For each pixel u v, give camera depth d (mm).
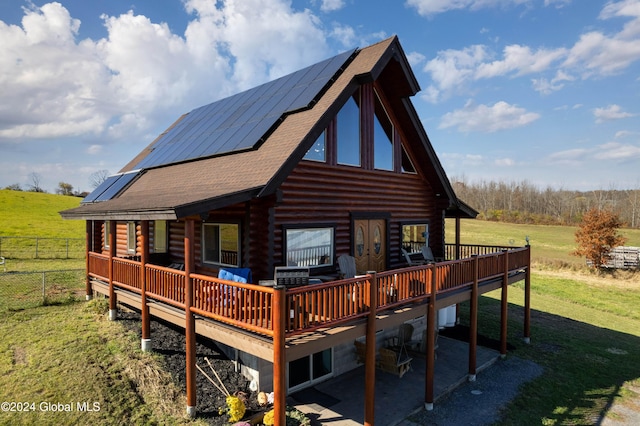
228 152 10469
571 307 19922
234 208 9328
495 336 14172
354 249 11203
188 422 7281
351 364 10773
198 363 9242
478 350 12688
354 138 11383
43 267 19594
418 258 14141
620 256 29828
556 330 15500
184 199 7629
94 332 10398
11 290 14211
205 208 7082
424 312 9039
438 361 11586
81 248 26000
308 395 9125
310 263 9961
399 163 13055
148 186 11914
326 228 10406
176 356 9422
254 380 8562
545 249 39156
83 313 11891
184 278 7879
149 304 9289
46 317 11508
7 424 6750
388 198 12594
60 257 23016
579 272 29469
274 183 7988
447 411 8781
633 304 21094
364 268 11719
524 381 10547
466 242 41938
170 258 12266
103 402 7496
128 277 10398
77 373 8320
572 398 9688
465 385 10195
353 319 7266
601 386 10453
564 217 61969
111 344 9688
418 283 8742
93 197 14102
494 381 10500
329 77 10789
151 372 8570
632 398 9797
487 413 8750
